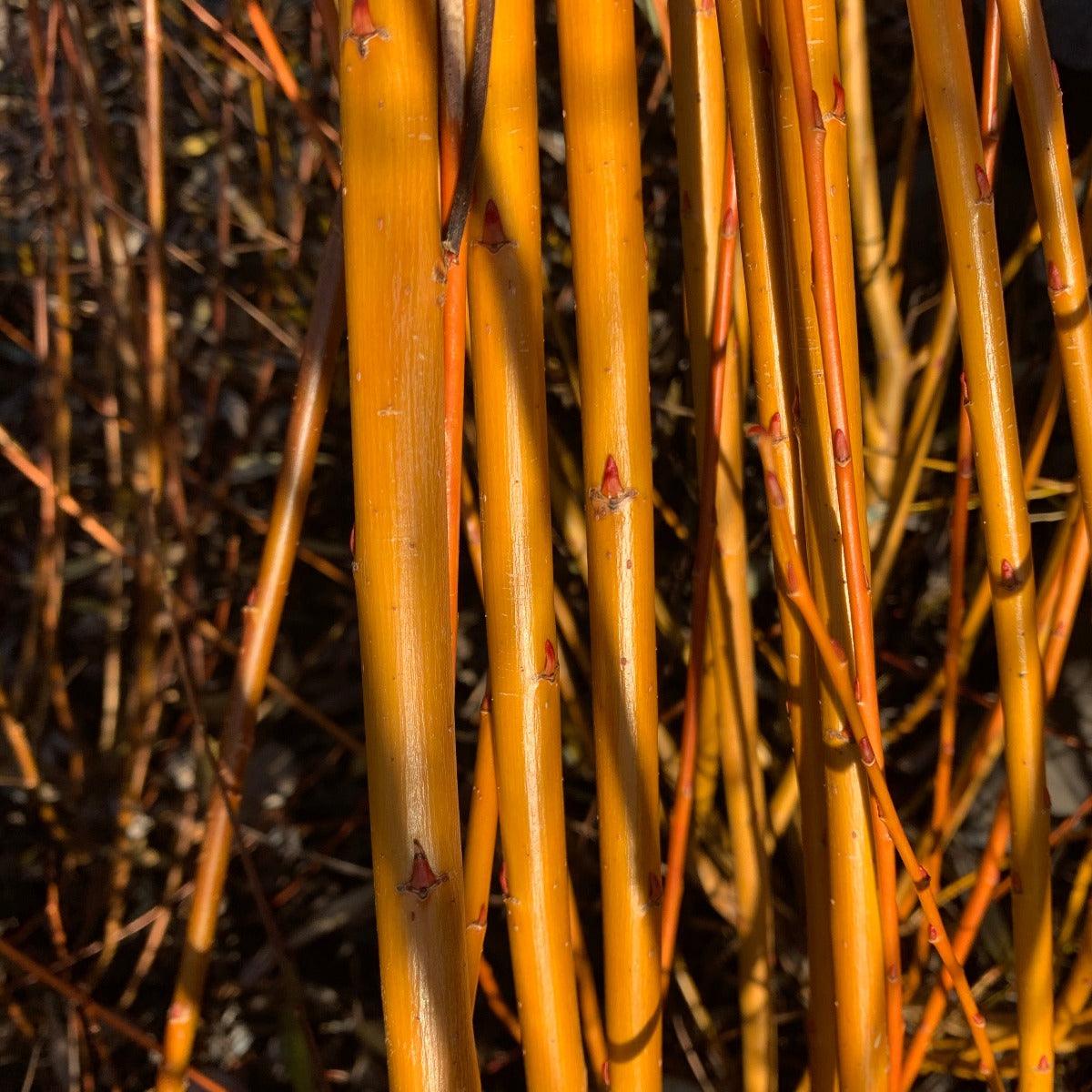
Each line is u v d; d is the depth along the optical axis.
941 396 0.71
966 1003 0.56
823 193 0.53
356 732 1.04
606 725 0.56
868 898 0.56
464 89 0.53
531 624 0.55
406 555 0.52
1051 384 0.63
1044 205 0.54
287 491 0.60
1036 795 0.56
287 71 0.60
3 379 1.21
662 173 0.95
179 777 1.02
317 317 0.59
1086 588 0.76
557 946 0.56
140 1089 0.86
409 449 0.52
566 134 0.54
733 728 0.62
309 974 0.93
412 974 0.52
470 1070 0.53
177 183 1.15
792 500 0.56
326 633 1.07
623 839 0.56
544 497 0.55
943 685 0.75
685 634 0.87
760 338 0.56
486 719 0.56
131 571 1.07
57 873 0.97
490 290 0.54
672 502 0.95
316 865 0.98
